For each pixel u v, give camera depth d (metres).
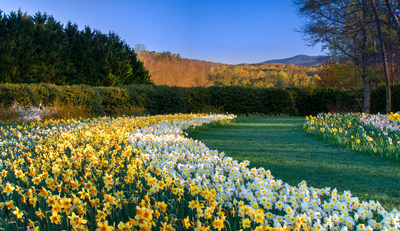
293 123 10.85
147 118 9.38
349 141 5.91
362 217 2.12
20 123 8.38
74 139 4.93
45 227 2.08
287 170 4.15
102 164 3.31
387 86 10.94
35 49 13.76
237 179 2.87
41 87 9.75
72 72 15.08
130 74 18.36
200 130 8.74
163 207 1.96
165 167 3.19
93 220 2.18
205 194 2.23
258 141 6.74
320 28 12.17
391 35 11.65
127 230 1.75
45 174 2.66
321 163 4.53
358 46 12.52
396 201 2.91
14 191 2.68
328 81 21.61
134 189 2.69
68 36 16.47
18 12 14.29
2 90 9.16
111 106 11.42
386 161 4.52
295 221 1.89
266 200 2.23
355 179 3.68
